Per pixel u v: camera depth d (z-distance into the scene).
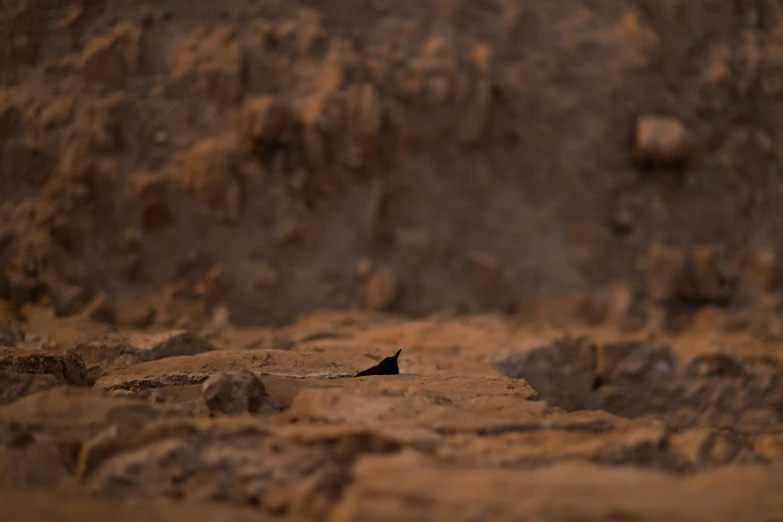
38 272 27.20
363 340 23.09
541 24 35.78
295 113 30.41
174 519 7.57
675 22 36.75
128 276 28.11
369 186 31.33
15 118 28.95
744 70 37.31
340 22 33.22
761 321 33.53
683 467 9.50
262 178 29.94
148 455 8.86
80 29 30.41
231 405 11.12
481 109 33.28
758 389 24.67
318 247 30.39
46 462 8.88
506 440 9.97
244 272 29.05
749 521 7.29
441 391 12.41
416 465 8.40
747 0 38.44
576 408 23.92
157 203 28.53
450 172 33.34
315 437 9.12
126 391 12.82
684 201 35.47
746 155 36.53
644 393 24.52
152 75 30.30
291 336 22.91
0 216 28.02
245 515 7.89
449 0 34.16
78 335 19.91
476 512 7.28
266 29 31.44
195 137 29.78
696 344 25.73
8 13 29.88
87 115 29.02
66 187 28.22
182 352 18.05
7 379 12.32
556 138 35.00
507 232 33.47
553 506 7.40
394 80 32.44
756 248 35.47
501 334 24.20
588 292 33.12
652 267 33.78
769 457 10.12
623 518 7.30
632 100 35.56
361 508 7.32
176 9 31.50
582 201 34.69
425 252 31.70
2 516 7.51
